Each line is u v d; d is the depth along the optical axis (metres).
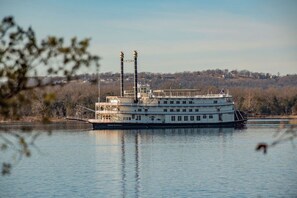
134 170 122.75
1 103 21.25
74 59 21.56
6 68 21.52
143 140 198.25
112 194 94.06
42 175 114.06
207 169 122.88
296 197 89.31
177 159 142.00
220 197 90.12
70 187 100.75
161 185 102.25
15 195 92.88
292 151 151.50
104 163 134.75
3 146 24.73
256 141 187.75
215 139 199.88
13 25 21.58
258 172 116.44
